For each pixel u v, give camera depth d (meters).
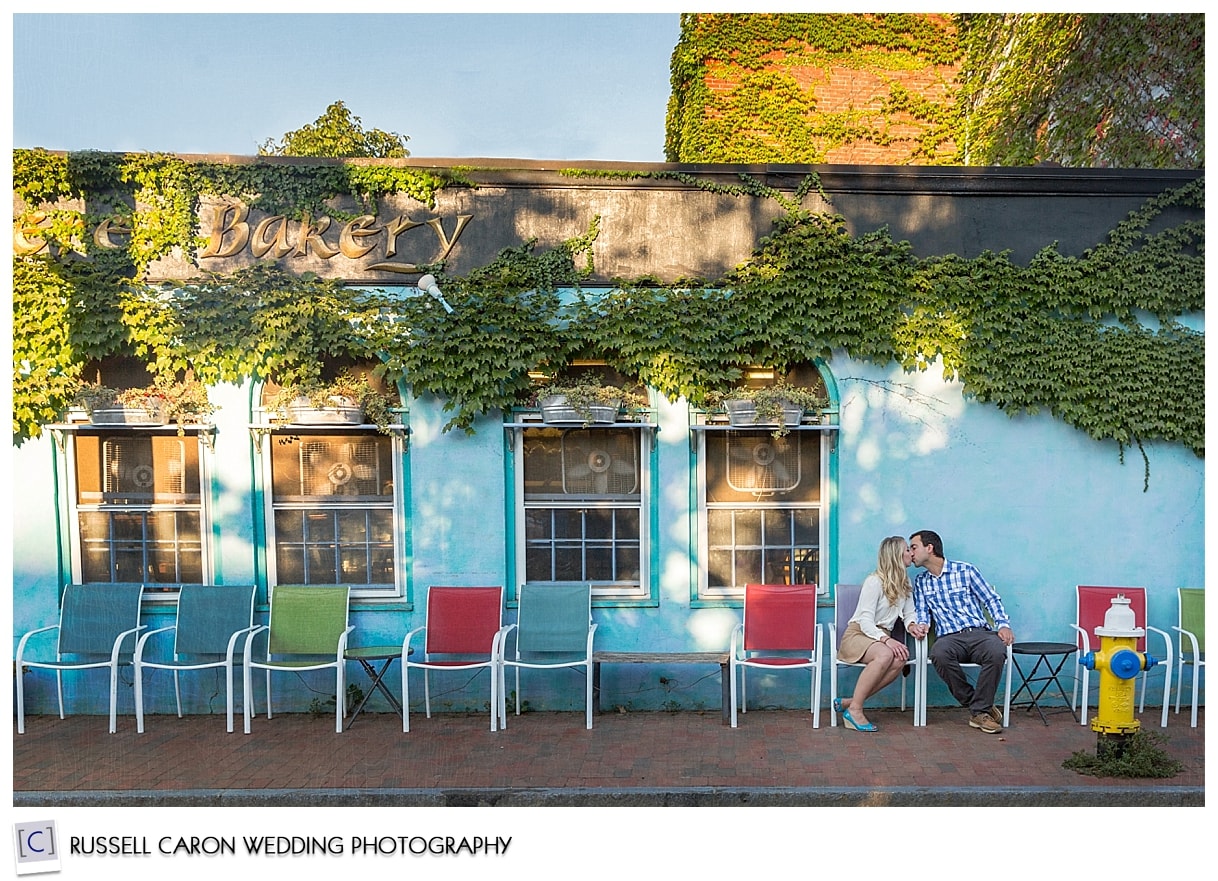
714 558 6.78
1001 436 6.68
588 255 6.62
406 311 6.50
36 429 6.45
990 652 5.98
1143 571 6.68
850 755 5.53
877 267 6.56
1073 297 6.57
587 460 6.73
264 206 6.54
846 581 6.67
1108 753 5.24
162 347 6.45
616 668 6.62
